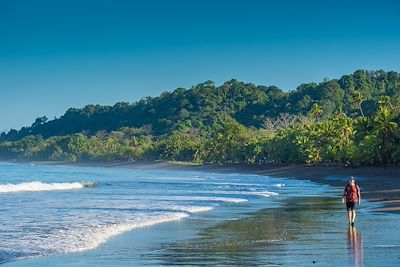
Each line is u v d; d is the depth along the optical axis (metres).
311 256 17.45
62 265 16.66
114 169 184.75
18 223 26.58
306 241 20.88
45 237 22.05
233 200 42.91
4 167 188.75
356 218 29.12
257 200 43.47
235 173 137.12
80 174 119.31
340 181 83.19
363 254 17.61
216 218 29.78
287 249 18.98
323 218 29.62
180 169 175.12
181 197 46.03
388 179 81.06
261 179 95.94
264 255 17.86
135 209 34.38
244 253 18.34
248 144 164.75
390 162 100.25
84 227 25.17
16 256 18.03
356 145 109.56
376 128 101.44
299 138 135.38
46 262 17.12
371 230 24.06
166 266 16.41
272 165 144.25
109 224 26.36
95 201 40.97
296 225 26.44
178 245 20.34
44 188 59.12
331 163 125.12
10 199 42.72
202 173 138.00
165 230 24.67
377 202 40.09
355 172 98.62
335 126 127.94
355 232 23.41
